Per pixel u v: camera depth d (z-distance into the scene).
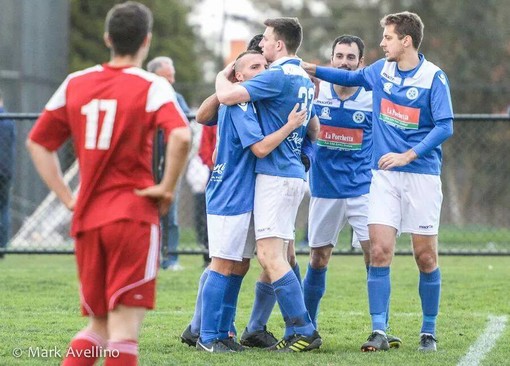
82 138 17.80
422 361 23.20
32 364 22.42
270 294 25.56
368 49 126.12
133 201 17.64
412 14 24.88
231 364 22.55
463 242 56.50
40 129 18.19
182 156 17.53
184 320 29.55
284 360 23.09
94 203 17.77
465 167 85.25
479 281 39.53
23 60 68.75
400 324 29.33
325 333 27.75
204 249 44.28
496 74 114.50
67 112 18.11
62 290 36.25
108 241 17.58
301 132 24.83
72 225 17.98
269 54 25.09
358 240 27.98
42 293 35.41
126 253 17.56
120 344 17.47
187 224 56.78
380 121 25.16
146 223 17.67
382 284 24.98
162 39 125.69
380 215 24.95
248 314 31.12
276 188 24.22
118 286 17.55
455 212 82.38
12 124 46.84
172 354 23.98
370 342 24.66
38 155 18.20
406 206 25.00
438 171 25.12
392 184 24.92
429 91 24.66
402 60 24.89
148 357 23.48
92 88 17.86
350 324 29.25
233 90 23.80
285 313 24.53
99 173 17.69
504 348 25.31
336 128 27.55
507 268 44.88
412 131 24.83
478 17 116.19
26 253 45.41
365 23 130.88
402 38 24.72
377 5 127.25
